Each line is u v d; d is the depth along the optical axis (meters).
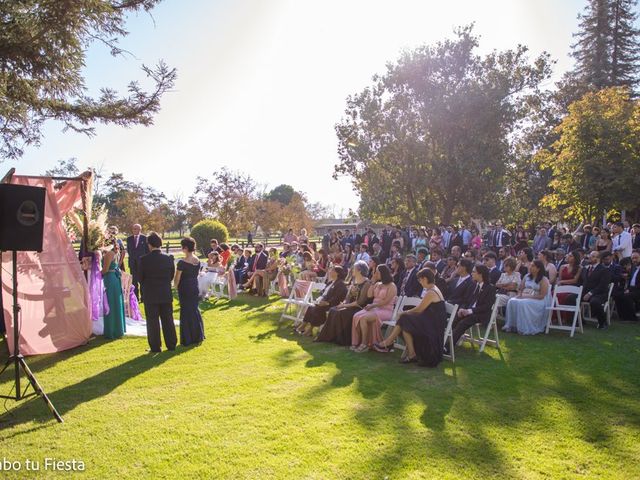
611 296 9.52
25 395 5.02
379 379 5.90
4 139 10.00
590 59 35.62
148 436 4.29
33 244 4.92
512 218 27.62
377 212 28.47
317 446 4.08
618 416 4.74
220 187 35.66
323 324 8.30
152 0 9.66
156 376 6.03
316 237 55.94
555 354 7.01
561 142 18.66
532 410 4.89
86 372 6.22
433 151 26.77
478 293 7.64
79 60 8.90
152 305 7.19
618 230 11.52
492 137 25.88
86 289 7.80
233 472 3.66
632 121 17.34
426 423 4.56
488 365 6.53
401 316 6.78
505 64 26.38
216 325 9.36
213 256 13.46
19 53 7.78
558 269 10.43
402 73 26.14
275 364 6.57
